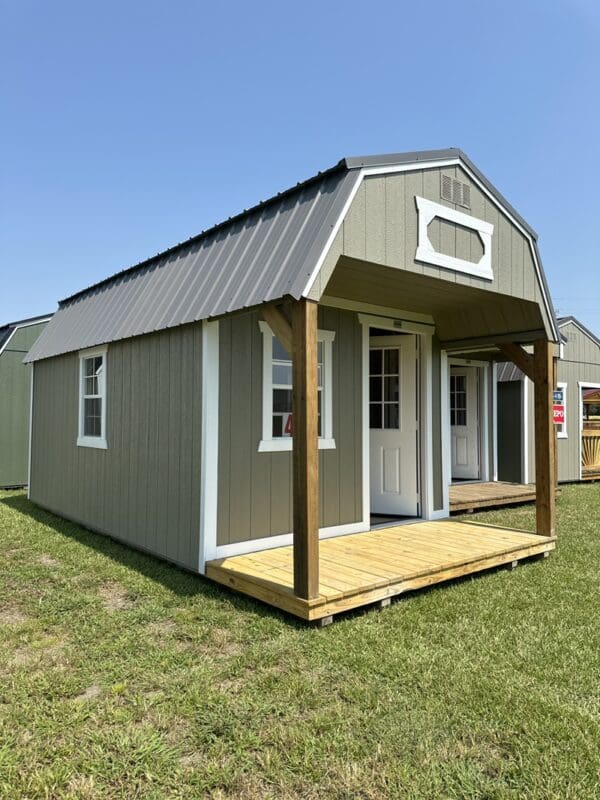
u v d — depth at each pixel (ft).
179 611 12.91
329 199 13.02
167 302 17.56
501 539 18.42
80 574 16.11
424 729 7.96
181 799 6.56
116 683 9.45
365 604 12.79
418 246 14.66
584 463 43.52
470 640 11.25
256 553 16.39
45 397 28.78
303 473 12.00
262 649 10.73
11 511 27.53
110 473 21.22
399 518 22.74
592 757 7.27
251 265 14.06
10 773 7.01
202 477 15.65
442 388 23.30
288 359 18.20
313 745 7.57
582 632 11.73
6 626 12.11
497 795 6.55
